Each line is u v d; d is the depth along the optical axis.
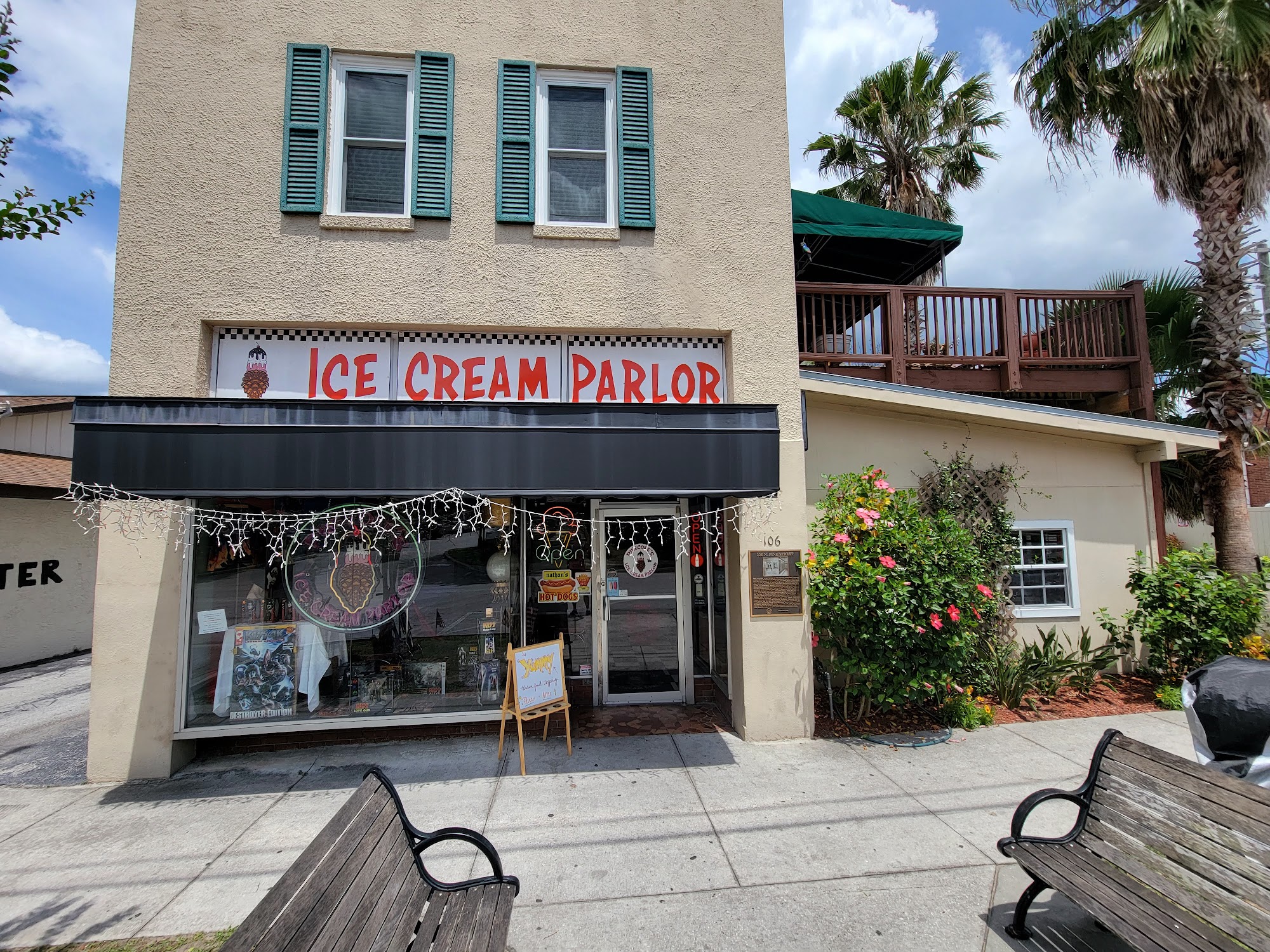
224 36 5.60
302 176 5.55
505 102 5.88
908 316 8.14
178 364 5.32
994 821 4.25
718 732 6.02
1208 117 7.50
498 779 5.03
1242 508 7.92
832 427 7.04
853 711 6.38
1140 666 7.37
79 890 3.61
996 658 6.67
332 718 5.56
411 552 5.96
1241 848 2.56
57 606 10.60
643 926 3.25
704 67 6.16
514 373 5.87
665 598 7.02
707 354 6.11
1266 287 7.98
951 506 6.96
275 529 5.66
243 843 4.12
